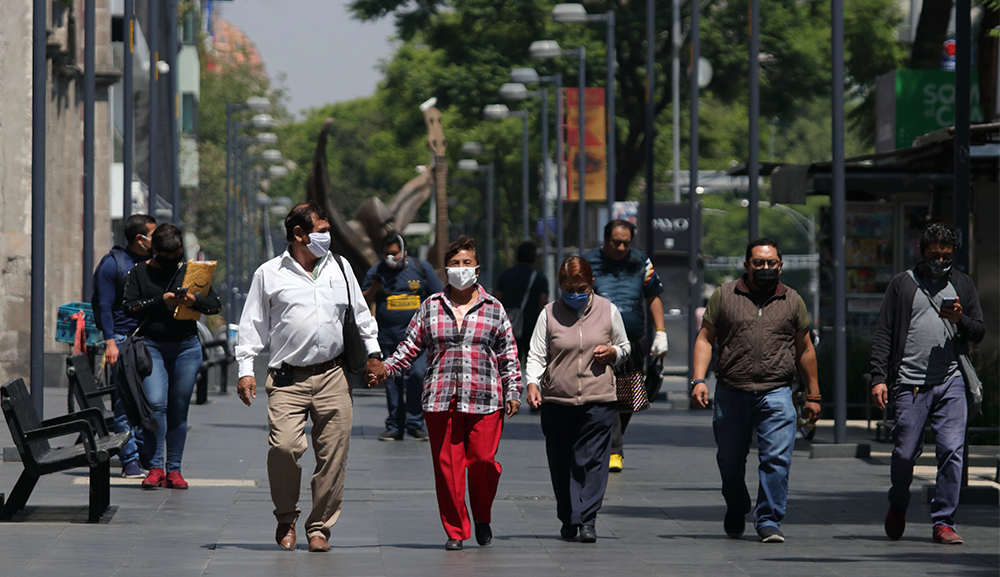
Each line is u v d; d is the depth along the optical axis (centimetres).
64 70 9069
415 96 15775
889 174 5872
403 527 3134
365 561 2636
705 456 4812
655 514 3397
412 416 5278
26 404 3175
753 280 2922
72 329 5281
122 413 3928
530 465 4472
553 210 17800
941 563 2670
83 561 2569
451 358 2834
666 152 15412
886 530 2998
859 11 8888
